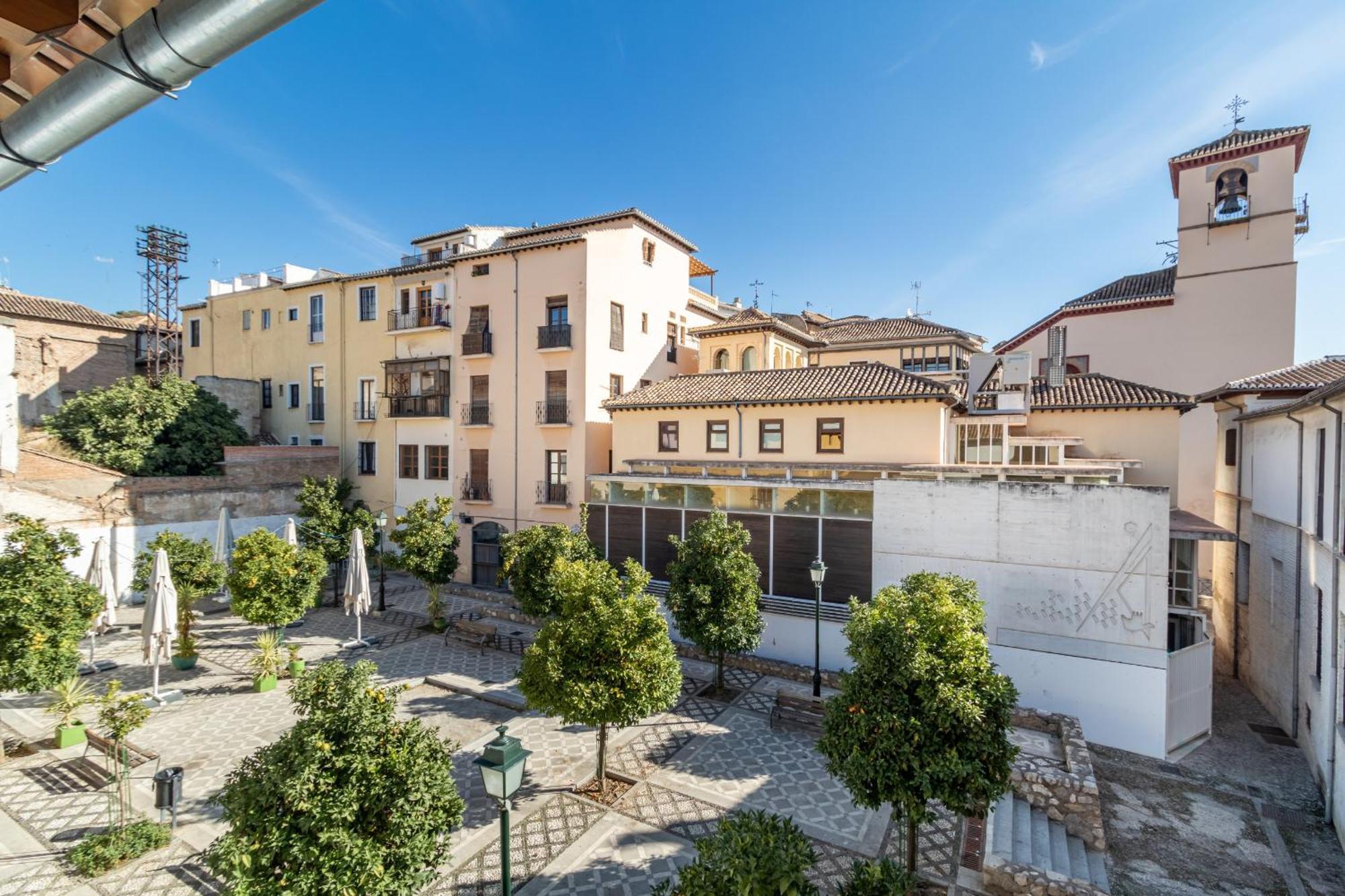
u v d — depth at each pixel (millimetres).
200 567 16000
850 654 8070
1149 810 10383
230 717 13094
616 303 25062
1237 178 23844
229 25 2664
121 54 2875
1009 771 7469
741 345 28672
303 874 5254
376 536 28141
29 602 10781
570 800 10000
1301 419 12383
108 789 10148
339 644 17766
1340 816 9516
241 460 26016
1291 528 13031
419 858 5805
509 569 16703
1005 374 19875
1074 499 13023
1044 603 13258
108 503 21516
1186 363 24406
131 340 34375
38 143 3539
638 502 18828
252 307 33250
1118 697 12570
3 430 19594
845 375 20812
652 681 9539
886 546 15008
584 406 23406
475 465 25906
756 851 5496
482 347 25234
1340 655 10148
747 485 16891
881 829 9359
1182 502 23875
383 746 5914
